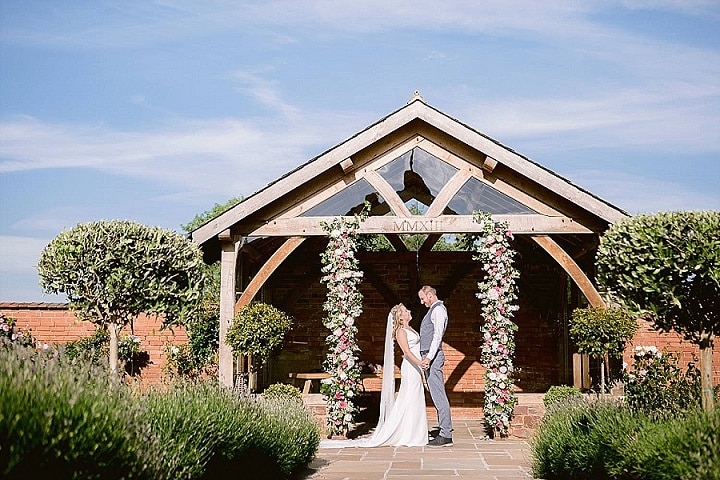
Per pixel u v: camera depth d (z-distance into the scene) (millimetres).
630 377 12297
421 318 17281
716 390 9453
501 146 12859
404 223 12992
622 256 8195
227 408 7723
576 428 8336
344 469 9781
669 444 6270
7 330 13992
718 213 8070
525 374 17125
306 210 13336
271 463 8320
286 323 13188
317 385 17078
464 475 9234
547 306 17125
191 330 14039
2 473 4109
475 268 17406
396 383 16938
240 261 14766
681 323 8305
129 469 5109
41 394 4777
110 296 9242
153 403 6859
